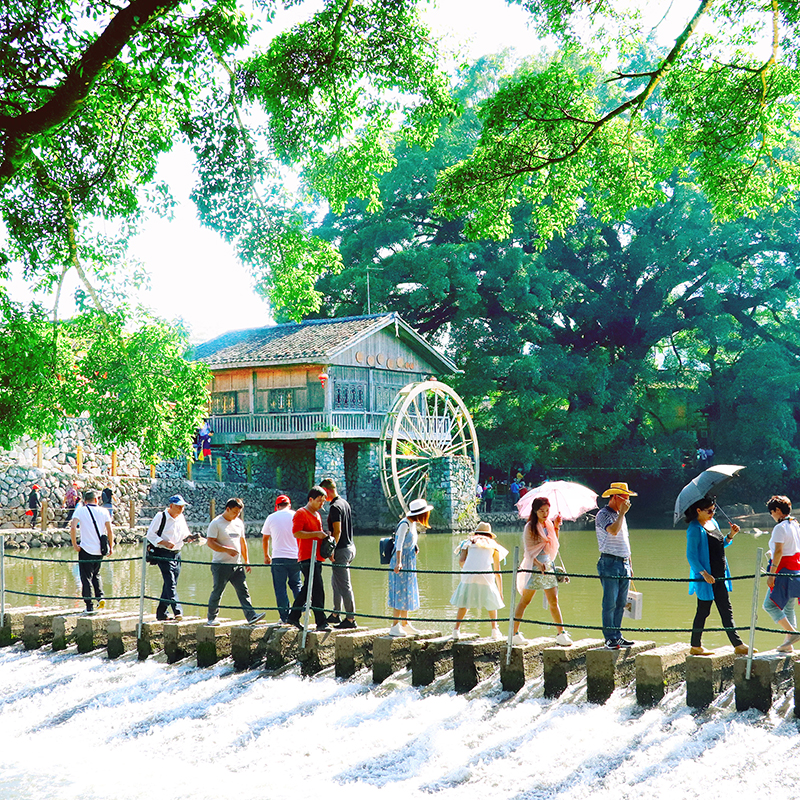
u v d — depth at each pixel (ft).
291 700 31.37
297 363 115.75
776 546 28.89
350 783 25.12
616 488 30.01
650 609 48.57
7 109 38.63
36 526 90.38
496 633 32.83
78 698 34.53
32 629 42.22
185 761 27.81
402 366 129.59
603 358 147.23
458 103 48.01
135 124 45.91
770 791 21.75
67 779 26.84
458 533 111.55
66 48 39.40
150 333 45.21
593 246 155.12
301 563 35.27
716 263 142.51
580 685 29.35
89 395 44.62
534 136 47.24
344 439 117.50
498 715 28.04
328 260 51.47
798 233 145.07
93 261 46.21
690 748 24.25
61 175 45.78
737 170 47.32
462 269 141.08
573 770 24.16
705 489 28.40
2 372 43.80
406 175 144.87
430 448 118.93
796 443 153.69
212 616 37.40
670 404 152.35
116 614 41.55
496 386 144.97
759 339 154.20
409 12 44.55
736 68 44.45
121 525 94.99
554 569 31.30
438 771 25.17
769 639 40.40
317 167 50.21
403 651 32.78
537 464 157.17
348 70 45.68
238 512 38.09
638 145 48.03
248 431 120.98
